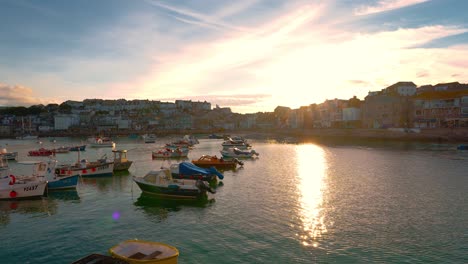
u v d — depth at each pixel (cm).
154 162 6481
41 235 2308
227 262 1864
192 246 2089
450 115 11344
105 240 2212
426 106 12206
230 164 5216
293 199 3189
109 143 11269
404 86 15125
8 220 2631
